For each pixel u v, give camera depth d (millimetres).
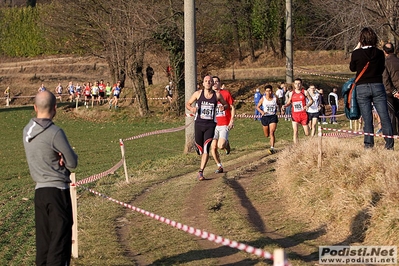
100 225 10195
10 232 11125
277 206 10359
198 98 13109
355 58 10453
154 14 37281
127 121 39281
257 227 9250
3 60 76500
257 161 15562
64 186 6496
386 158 9180
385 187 8078
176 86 39344
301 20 58344
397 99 11750
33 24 76062
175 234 9242
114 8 37125
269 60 61250
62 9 44781
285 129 30312
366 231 7824
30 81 66812
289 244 8195
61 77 67750
